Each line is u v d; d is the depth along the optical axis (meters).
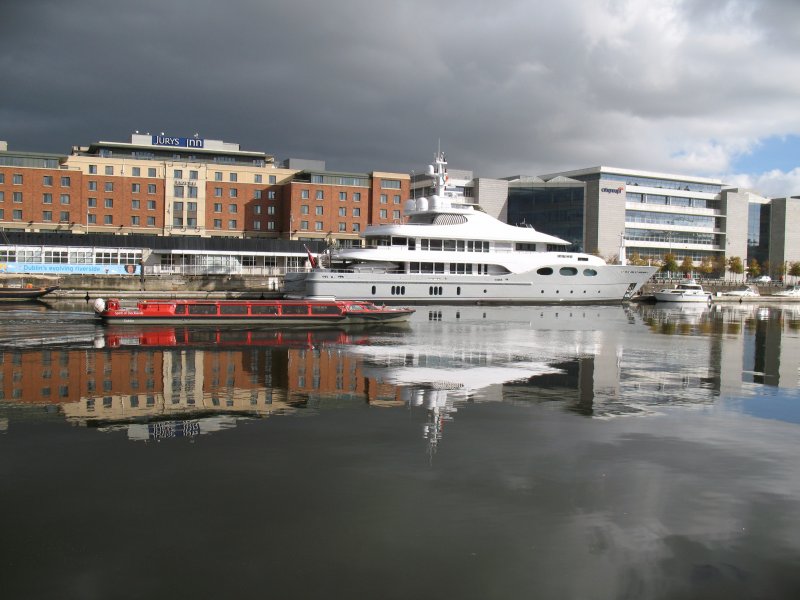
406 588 8.73
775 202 169.38
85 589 8.59
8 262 83.56
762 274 166.12
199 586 8.70
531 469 13.20
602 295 73.81
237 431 15.75
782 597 8.64
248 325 44.03
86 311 54.69
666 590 8.76
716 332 46.47
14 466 12.95
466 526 10.52
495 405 19.12
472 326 46.56
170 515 10.76
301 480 12.39
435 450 14.38
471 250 69.00
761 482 12.63
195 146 115.50
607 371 26.27
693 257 161.75
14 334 36.38
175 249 93.75
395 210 117.25
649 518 10.91
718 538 10.24
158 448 14.25
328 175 114.69
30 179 99.50
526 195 147.75
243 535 10.11
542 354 31.39
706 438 15.71
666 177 160.88
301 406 18.58
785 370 27.27
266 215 115.19
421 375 24.34
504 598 8.52
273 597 8.48
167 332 38.88
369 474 12.77
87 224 102.94
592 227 144.25
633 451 14.53
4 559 9.29
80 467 12.95
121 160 106.94
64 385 21.25
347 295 64.25
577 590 8.72
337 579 8.91
